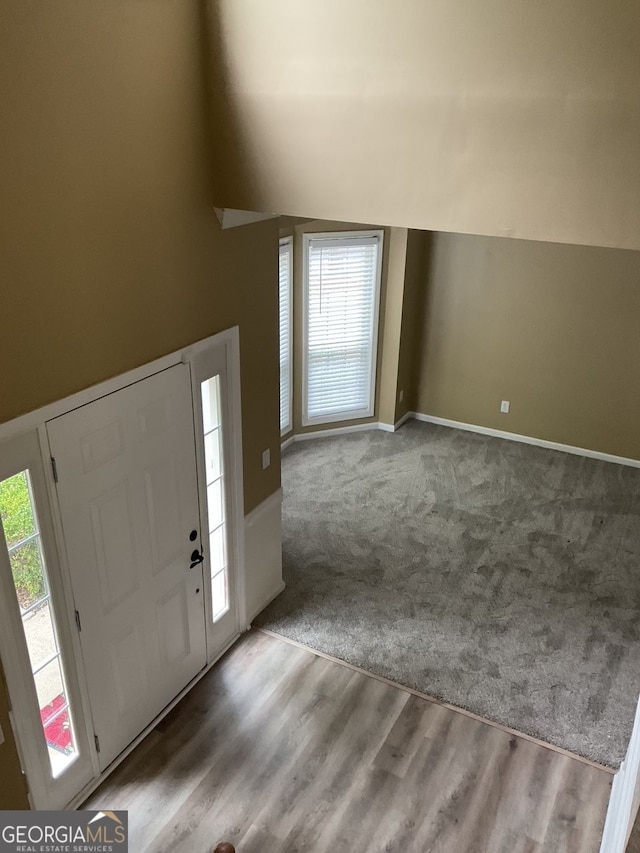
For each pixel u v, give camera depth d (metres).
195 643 3.79
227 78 2.91
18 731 2.68
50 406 2.50
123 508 3.01
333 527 5.35
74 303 2.52
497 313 6.54
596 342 6.23
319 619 4.35
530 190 2.60
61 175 2.35
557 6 2.31
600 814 3.16
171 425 3.19
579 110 2.41
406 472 6.25
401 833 3.06
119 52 2.48
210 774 3.31
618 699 3.80
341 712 3.68
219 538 3.86
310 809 3.15
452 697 3.79
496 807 3.18
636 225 2.47
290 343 6.27
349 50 2.69
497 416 6.93
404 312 6.60
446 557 5.01
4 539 2.44
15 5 2.07
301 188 3.00
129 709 3.35
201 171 3.03
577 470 6.36
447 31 2.51
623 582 4.79
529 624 4.36
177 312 3.07
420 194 2.79
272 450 4.16
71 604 2.83
